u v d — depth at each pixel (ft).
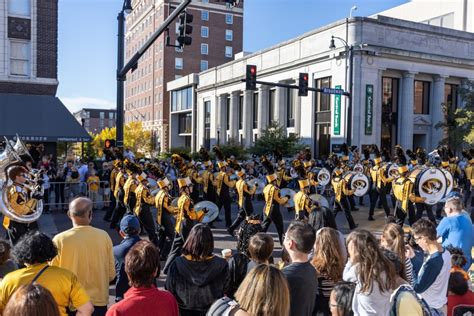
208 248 13.94
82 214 15.06
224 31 250.78
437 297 14.28
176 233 27.04
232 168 44.65
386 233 15.67
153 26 254.27
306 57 122.21
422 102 124.16
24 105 68.49
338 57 110.52
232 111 162.20
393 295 10.61
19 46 70.44
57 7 72.84
